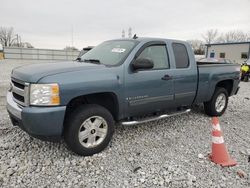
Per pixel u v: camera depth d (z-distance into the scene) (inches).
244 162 138.2
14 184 110.7
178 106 192.4
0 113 219.0
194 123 207.6
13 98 140.9
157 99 169.2
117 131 181.3
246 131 194.1
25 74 130.0
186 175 122.3
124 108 152.9
